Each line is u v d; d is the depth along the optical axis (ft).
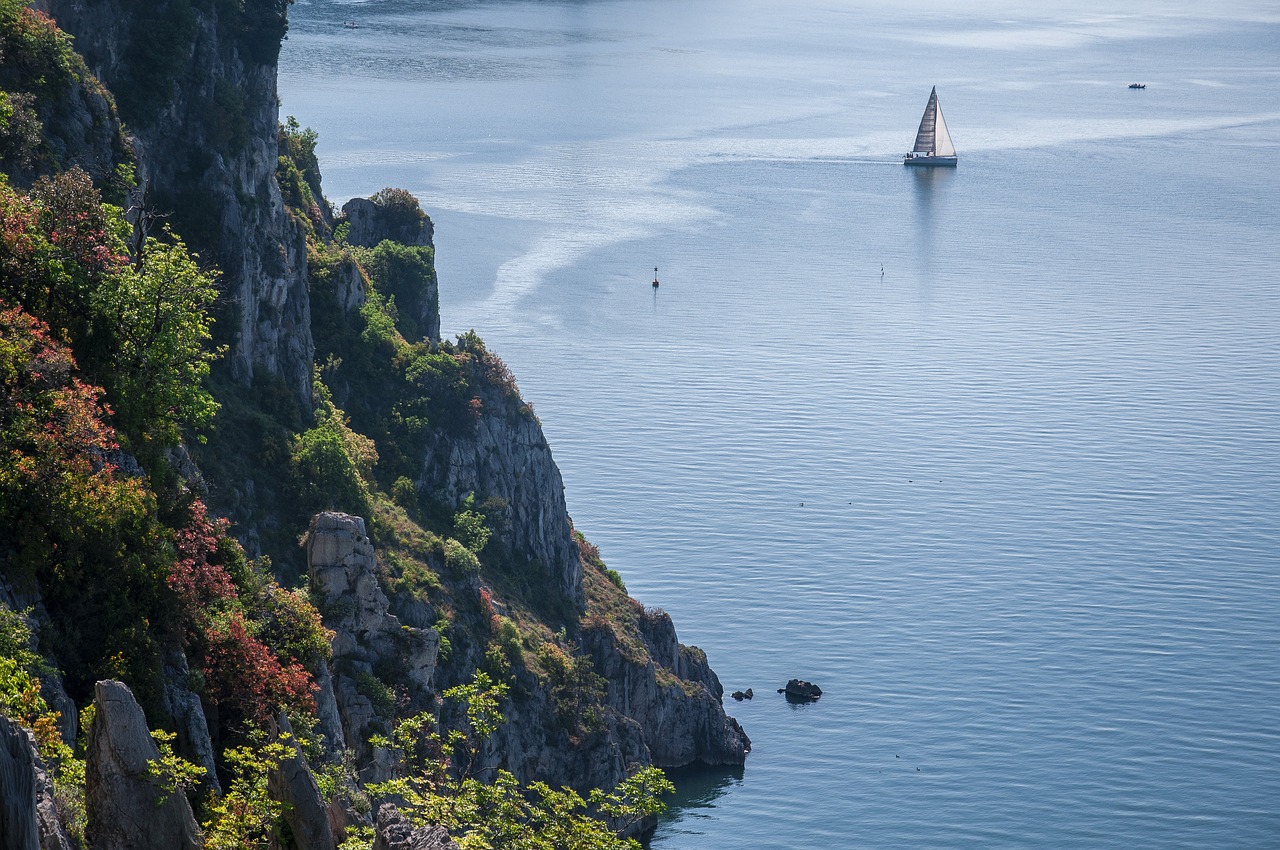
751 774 616.80
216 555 325.01
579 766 518.78
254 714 276.21
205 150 474.90
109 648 252.42
